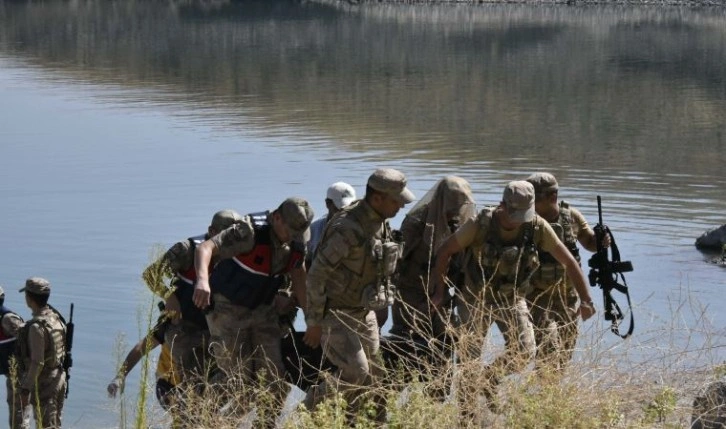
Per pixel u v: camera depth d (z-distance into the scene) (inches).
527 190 281.0
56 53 2192.4
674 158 1011.9
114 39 2613.2
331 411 242.4
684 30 3260.3
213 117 1248.2
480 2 4357.8
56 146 1024.9
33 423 379.6
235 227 290.0
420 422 225.9
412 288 309.3
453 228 302.4
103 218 711.7
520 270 287.3
